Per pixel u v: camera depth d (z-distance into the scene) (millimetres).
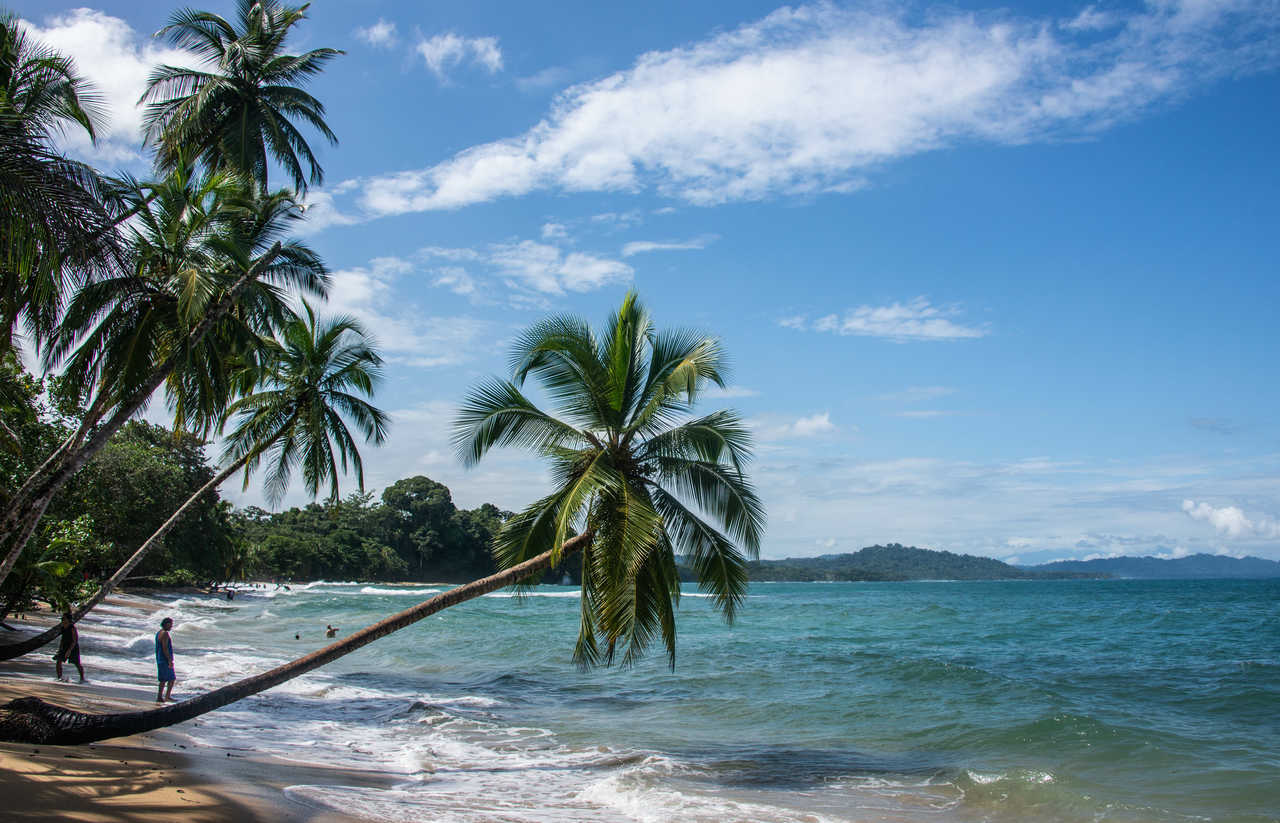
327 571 125312
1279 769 12727
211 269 15117
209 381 15336
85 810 7910
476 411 14109
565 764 13883
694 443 13961
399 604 66250
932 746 15547
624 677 25094
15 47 12141
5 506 12867
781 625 48500
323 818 9109
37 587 20328
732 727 17641
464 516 147375
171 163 19469
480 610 64250
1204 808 10812
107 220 9617
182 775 10086
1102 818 10508
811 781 12906
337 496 22500
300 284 18891
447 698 21094
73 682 18359
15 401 17438
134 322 14367
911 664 25188
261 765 11844
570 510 12289
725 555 14648
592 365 14250
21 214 8844
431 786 11953
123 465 45500
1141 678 23656
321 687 22281
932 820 10508
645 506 13109
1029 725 16438
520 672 26312
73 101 12602
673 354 14695
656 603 14602
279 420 21812
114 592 57812
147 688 18875
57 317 11078
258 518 134500
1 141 8844
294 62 19984
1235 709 18375
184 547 64812
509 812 10445
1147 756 13875
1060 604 76562
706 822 10281
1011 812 10906
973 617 55438
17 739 10695
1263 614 54438
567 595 99938
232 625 42688
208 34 19938
